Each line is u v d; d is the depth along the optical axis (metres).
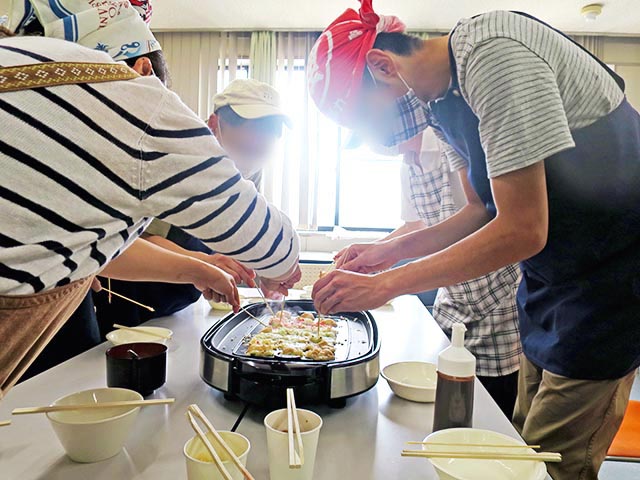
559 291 1.12
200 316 1.58
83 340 1.42
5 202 0.48
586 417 1.09
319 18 3.51
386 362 1.17
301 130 3.79
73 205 0.52
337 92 1.02
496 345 1.76
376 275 0.94
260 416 0.88
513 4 3.21
